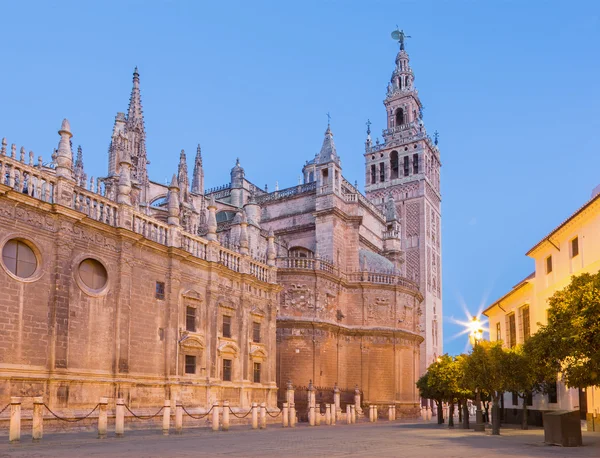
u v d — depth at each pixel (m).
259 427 36.34
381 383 62.16
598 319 22.09
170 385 34.09
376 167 109.44
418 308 69.56
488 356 32.50
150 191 63.94
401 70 115.00
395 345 63.53
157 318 34.25
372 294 64.31
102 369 30.08
